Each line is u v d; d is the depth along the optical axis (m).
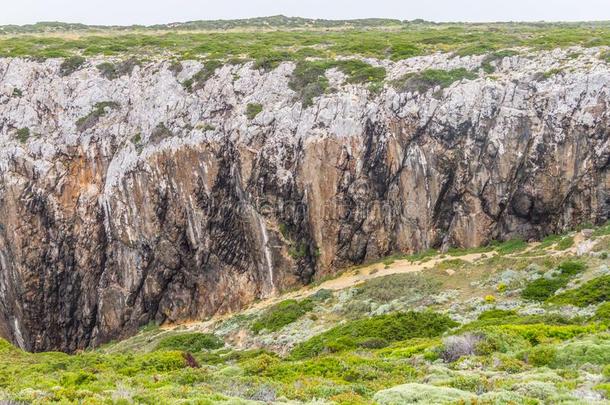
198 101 62.88
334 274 56.22
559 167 51.16
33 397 20.84
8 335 62.81
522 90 53.72
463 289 45.38
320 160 56.81
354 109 57.31
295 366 27.75
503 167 52.75
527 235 52.12
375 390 22.03
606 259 42.88
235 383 24.09
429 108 55.53
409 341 34.28
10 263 62.22
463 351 27.77
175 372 28.70
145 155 61.25
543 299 40.19
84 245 62.41
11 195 62.38
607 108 50.09
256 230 58.06
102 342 62.00
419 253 54.91
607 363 24.22
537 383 20.42
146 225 60.84
